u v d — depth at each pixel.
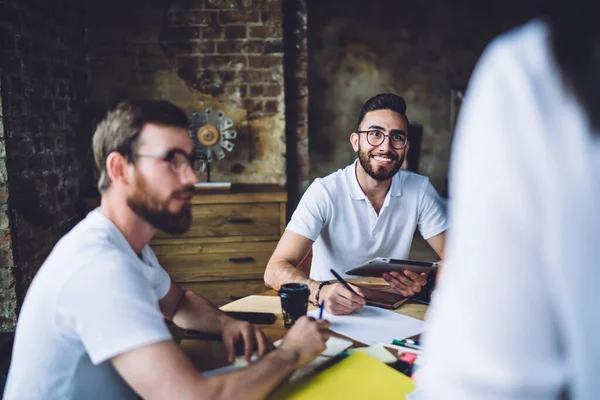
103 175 1.02
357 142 1.94
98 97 3.35
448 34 5.49
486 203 0.39
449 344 0.40
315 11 5.36
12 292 2.39
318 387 0.97
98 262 0.90
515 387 0.36
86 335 0.87
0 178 2.30
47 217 2.74
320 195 1.92
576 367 0.37
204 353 1.18
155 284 1.21
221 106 3.42
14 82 2.39
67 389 0.93
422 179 2.04
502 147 0.39
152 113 1.00
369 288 1.63
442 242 2.01
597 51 0.36
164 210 1.02
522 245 0.38
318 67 5.43
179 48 3.36
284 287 1.33
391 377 1.00
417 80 5.54
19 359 0.95
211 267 3.08
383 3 5.40
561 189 0.37
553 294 0.37
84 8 3.26
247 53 3.39
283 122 3.46
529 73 0.39
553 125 0.38
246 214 3.07
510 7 5.46
